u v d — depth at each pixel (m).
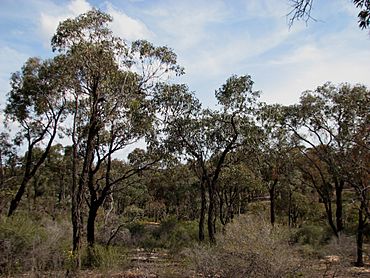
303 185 37.28
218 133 22.84
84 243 17.00
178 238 24.53
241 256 12.31
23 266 13.52
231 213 34.03
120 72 17.61
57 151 31.66
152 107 21.45
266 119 23.86
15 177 27.28
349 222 28.08
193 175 30.66
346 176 21.78
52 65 19.64
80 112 18.91
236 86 22.05
